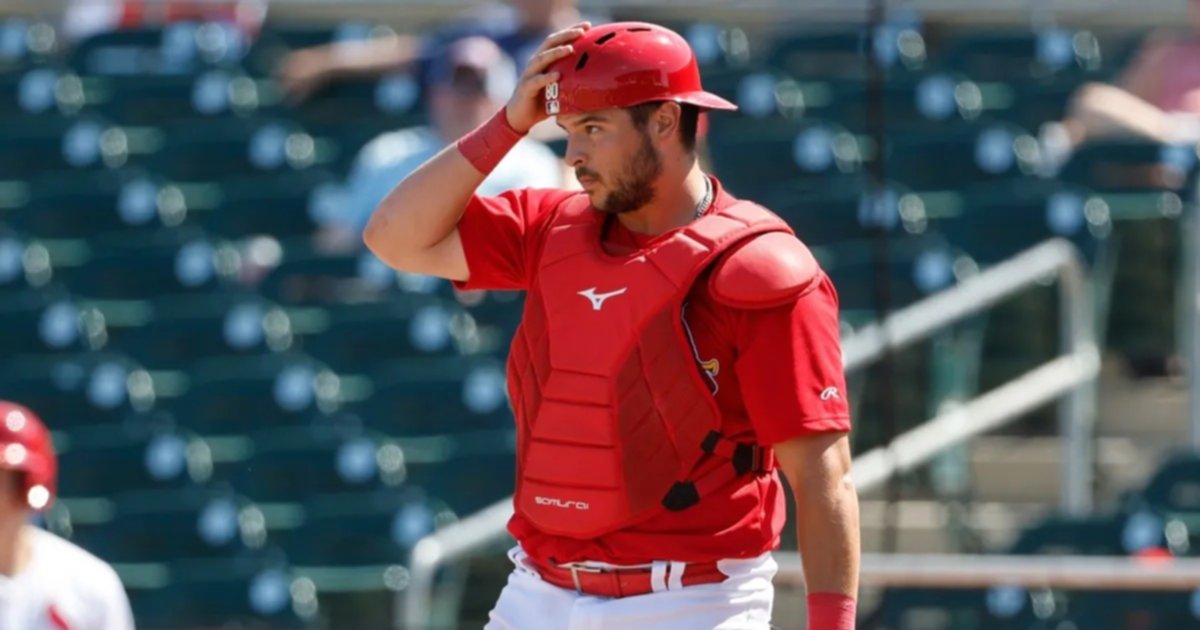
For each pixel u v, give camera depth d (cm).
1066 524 2359
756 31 3234
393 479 2661
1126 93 2861
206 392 2817
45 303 3069
